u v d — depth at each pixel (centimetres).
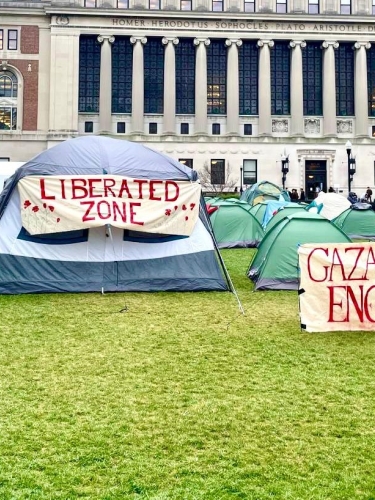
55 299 1080
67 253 1155
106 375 649
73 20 5034
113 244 1168
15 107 5094
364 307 846
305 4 5297
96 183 1119
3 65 5044
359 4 5312
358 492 397
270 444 474
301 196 4675
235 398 579
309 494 394
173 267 1189
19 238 1138
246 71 5347
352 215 2448
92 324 891
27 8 5031
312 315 848
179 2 5178
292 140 5203
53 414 533
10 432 493
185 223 1162
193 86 5284
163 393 593
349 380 638
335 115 5272
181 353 741
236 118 5194
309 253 848
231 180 5122
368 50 5378
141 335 830
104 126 5050
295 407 556
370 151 5266
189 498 388
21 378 634
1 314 948
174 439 482
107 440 479
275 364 697
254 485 407
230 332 855
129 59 5231
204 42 5144
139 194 1134
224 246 2184
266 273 1253
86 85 5191
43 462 440
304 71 5369
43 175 1120
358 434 494
